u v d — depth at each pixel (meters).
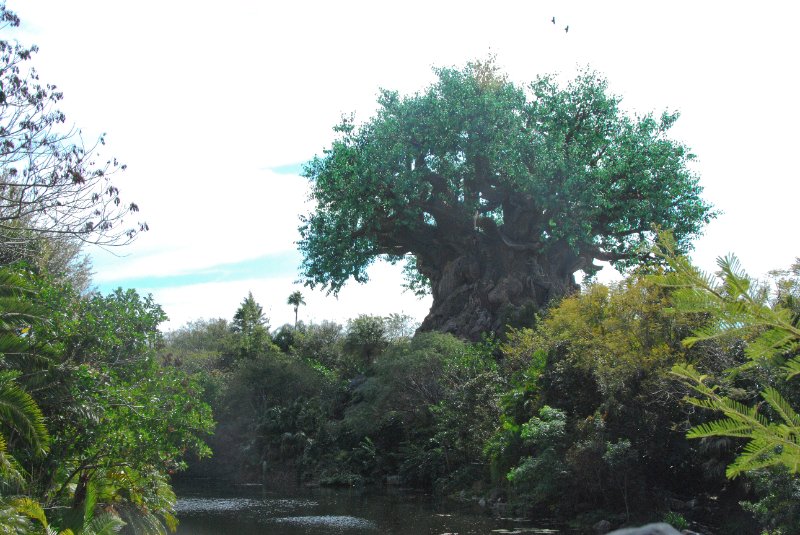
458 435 36.12
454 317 54.97
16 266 17.86
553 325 30.06
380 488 40.47
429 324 56.28
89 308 18.30
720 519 20.73
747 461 2.91
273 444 52.25
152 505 19.06
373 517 27.08
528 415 29.09
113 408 16.81
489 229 56.56
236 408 55.16
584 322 26.52
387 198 53.44
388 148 52.88
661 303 21.92
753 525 19.16
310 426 52.28
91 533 15.01
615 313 23.81
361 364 64.50
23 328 15.14
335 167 54.56
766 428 2.81
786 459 2.78
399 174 52.12
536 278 54.41
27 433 11.88
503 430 30.69
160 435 17.70
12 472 12.59
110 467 17.28
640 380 23.00
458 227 56.62
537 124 53.34
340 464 46.31
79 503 16.42
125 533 17.78
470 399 36.41
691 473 23.30
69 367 15.54
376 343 65.94
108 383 16.92
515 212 54.97
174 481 47.38
